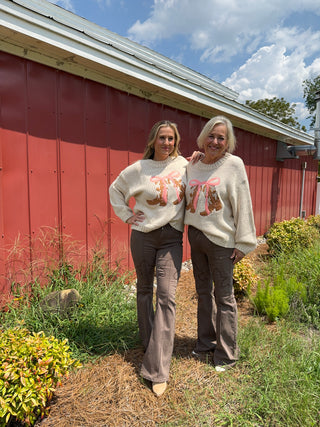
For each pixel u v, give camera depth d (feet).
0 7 8.00
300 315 10.48
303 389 6.72
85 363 7.77
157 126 7.20
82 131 11.75
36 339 6.46
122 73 11.85
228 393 6.87
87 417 6.17
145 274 7.58
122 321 9.48
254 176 25.30
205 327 8.20
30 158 10.23
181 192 7.29
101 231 12.88
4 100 9.42
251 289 12.87
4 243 9.77
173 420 6.15
